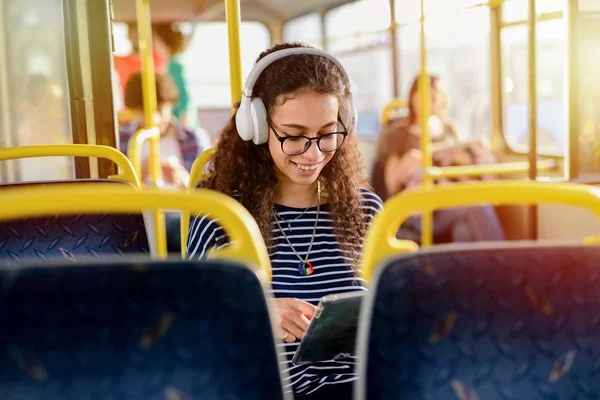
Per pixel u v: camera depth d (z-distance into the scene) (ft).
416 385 3.14
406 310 3.13
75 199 2.98
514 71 15.11
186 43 24.98
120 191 3.04
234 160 5.75
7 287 2.86
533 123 10.27
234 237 3.10
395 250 3.28
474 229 15.10
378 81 19.83
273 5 24.21
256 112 5.39
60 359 2.88
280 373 3.01
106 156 6.26
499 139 15.70
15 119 8.32
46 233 5.40
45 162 8.45
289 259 5.63
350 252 5.72
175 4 23.11
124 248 5.49
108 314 2.90
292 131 5.30
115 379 2.90
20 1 8.21
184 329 2.94
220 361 2.96
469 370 3.17
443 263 3.18
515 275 3.21
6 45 8.21
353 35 20.38
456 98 17.80
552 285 3.22
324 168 5.83
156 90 18.08
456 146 16.61
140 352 2.92
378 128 20.18
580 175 10.55
